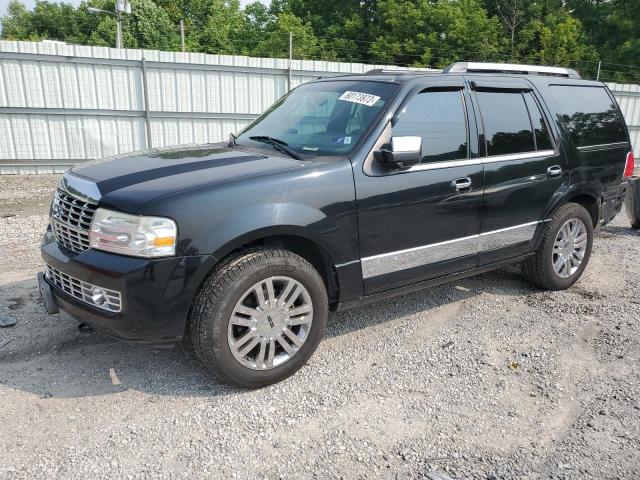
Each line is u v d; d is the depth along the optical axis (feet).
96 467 9.22
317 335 12.09
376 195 12.41
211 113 46.55
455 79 14.44
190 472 9.16
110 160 13.08
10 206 31.60
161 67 44.16
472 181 14.12
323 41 123.24
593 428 10.56
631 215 27.14
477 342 14.05
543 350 13.67
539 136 16.15
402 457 9.64
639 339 14.37
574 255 17.75
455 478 9.15
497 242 15.20
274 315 11.41
